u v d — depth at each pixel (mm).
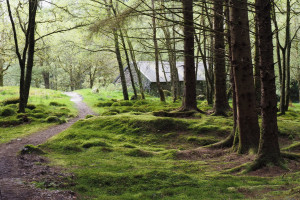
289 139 12703
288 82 19703
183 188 7359
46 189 6852
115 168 9320
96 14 21547
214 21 14125
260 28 8297
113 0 24156
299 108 27688
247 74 10055
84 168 9281
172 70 27953
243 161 9641
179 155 11281
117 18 8883
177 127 14898
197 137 13625
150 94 40312
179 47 28297
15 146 12492
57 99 29578
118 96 35188
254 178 8062
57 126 17219
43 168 9078
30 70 21141
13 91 32062
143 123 15391
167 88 40562
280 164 8703
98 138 13914
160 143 13695
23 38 32844
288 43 19000
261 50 8406
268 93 8656
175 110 17438
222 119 15359
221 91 16688
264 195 6473
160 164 10078
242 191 6938
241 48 9805
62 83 64625
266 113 8828
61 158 10719
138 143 13688
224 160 10320
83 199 6492
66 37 40844
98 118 17016
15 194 6234
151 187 7504
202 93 42281
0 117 18500
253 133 10281
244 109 10305
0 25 32844
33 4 19562
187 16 13492
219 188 7258
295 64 33406
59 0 22562
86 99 31203
